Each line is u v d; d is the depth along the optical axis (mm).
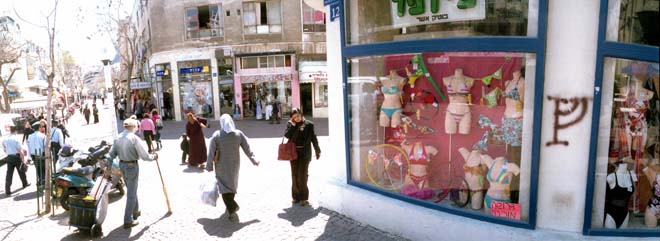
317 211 5855
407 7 4766
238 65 23875
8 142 7840
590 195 3754
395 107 5262
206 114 24594
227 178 5543
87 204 5211
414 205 4785
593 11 3539
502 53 4109
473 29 4281
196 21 24109
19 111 29578
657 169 3943
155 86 26328
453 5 4391
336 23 5461
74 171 6668
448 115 4785
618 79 3703
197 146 9594
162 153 12164
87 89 89375
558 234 3854
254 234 5125
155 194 7191
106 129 22516
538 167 3873
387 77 5297
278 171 8664
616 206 3869
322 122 20812
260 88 24078
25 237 5461
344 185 5633
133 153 5520
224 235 5137
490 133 4461
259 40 23438
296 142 5996
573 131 3721
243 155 11008
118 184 7355
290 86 23906
